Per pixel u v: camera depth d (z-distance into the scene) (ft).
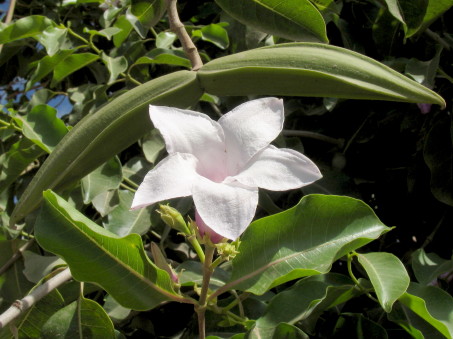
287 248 0.68
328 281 0.77
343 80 0.68
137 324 0.93
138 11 1.04
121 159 1.21
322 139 1.16
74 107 1.11
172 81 0.74
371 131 1.16
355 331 0.77
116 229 0.92
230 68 0.73
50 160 0.75
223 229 0.49
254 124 0.58
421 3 0.90
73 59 1.05
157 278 0.62
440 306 0.72
